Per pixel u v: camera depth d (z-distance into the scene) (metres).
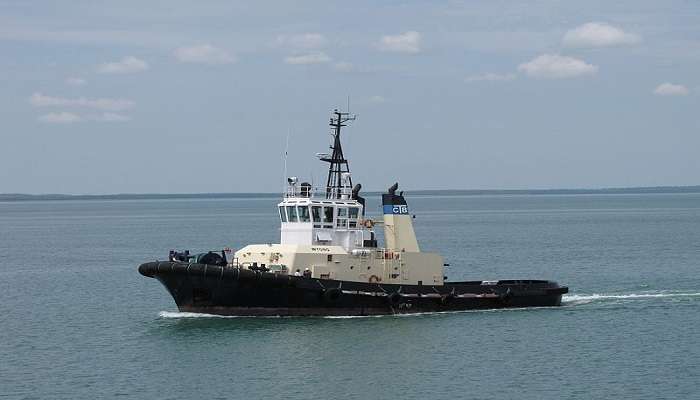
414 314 114.19
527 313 117.44
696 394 82.12
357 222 117.06
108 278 170.88
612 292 144.38
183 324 109.25
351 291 110.75
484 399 80.75
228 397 81.38
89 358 95.62
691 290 146.12
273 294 109.25
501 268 188.00
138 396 81.88
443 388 83.81
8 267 199.25
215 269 107.50
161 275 109.75
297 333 103.75
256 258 113.12
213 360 93.19
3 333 110.12
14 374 89.50
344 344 99.06
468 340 101.50
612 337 104.12
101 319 119.12
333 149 117.00
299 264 110.69
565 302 127.94
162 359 94.12
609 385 84.94
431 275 118.00
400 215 117.75
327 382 85.50
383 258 114.56
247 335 102.94
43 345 102.44
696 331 107.69
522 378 87.06
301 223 114.94
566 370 89.88
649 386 84.62
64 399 81.06
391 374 88.12
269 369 89.75
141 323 114.69
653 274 173.38
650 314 118.56
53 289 154.25
